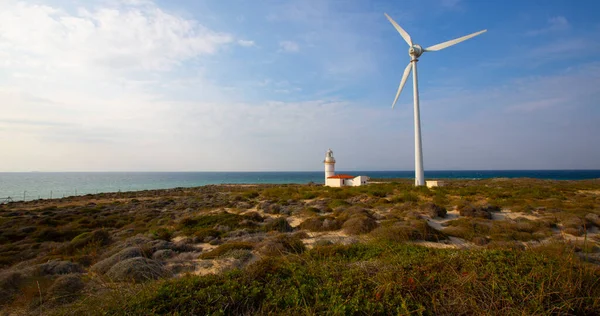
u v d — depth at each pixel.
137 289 6.05
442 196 29.36
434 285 5.04
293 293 5.28
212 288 5.60
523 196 28.78
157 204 35.31
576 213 17.70
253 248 11.74
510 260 5.62
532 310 4.20
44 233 17.64
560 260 5.38
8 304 7.05
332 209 23.94
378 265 6.38
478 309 4.33
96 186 105.25
